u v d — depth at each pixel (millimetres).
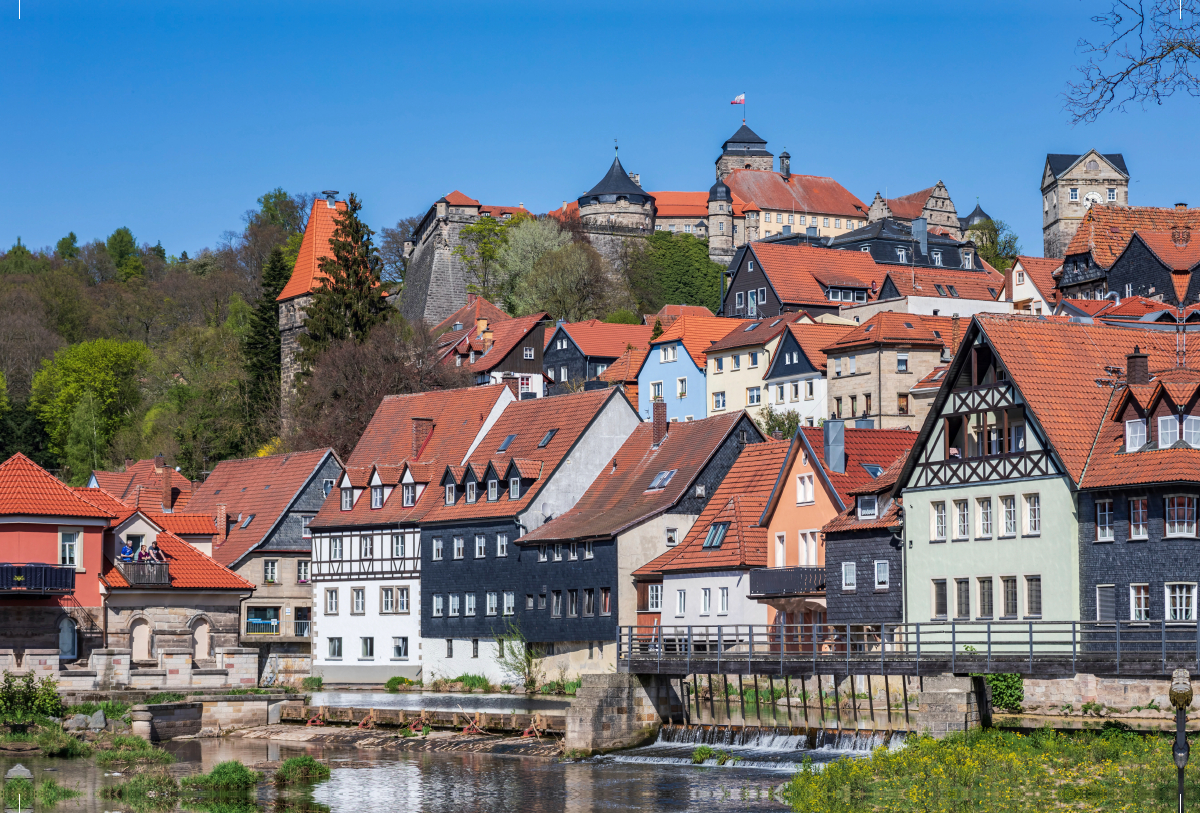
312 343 117875
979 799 38250
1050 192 184375
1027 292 121812
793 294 132250
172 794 43812
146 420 139375
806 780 42656
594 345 136125
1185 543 48562
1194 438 49469
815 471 63500
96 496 73375
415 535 84812
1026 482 53375
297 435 112062
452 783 48344
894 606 58406
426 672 83000
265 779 48844
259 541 89500
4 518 65750
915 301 116500
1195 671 41812
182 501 102438
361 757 55000
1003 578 54156
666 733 55844
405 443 91000
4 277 189500
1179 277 99562
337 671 88125
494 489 80625
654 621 70000
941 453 57188
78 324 183000
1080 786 38656
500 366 129875
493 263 181375
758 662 51406
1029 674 44812
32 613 66062
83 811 40438
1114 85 28297
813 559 63469
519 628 76875
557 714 58031
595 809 42906
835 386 101562
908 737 47250
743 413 74625
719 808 42250
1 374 152625
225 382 136125
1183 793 31422
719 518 68312
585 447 79875
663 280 191750
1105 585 50625
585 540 72688
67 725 55625
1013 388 54031
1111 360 55531
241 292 192875
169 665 64625
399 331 117312
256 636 88312
